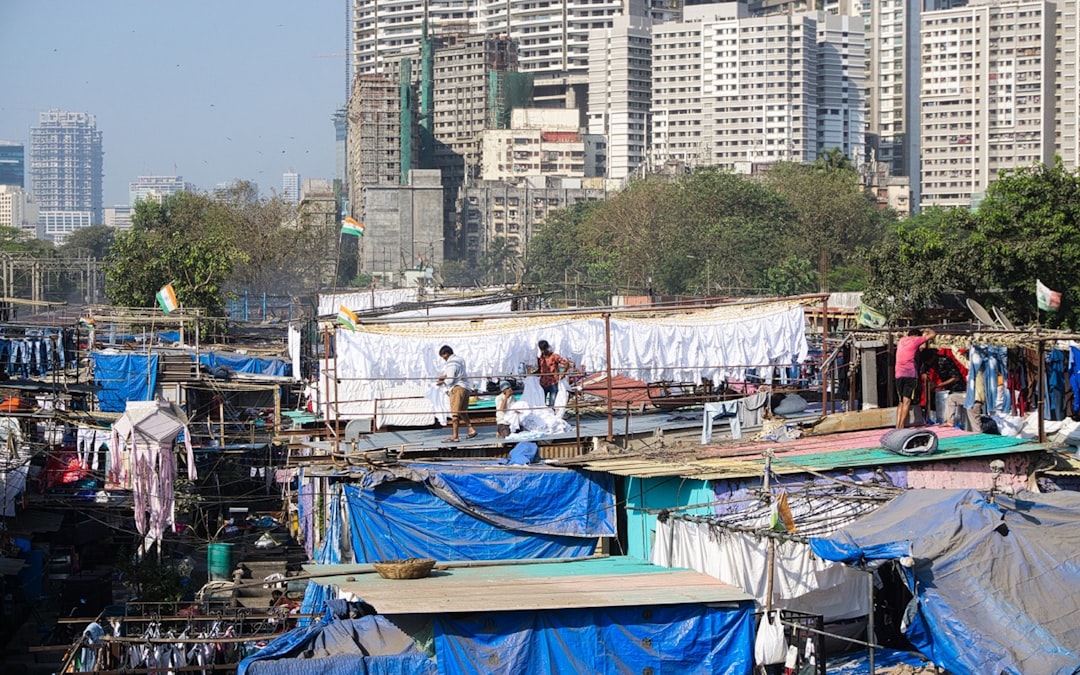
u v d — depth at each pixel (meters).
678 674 16.89
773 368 27.59
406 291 50.97
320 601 21.84
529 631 16.67
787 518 16.84
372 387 25.80
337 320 26.73
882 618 18.23
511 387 27.50
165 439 27.94
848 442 22.20
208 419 40.44
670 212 97.12
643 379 26.56
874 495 18.31
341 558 21.73
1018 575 15.59
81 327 45.09
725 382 26.91
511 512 21.27
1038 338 21.27
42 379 34.28
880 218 110.19
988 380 22.16
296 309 74.88
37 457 32.78
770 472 19.20
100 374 40.16
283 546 34.12
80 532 34.62
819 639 16.11
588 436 24.73
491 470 21.64
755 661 17.05
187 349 46.12
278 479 35.12
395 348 25.67
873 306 43.44
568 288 107.44
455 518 21.22
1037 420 21.50
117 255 66.56
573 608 16.67
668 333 26.33
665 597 17.16
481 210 196.25
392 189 172.38
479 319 26.28
